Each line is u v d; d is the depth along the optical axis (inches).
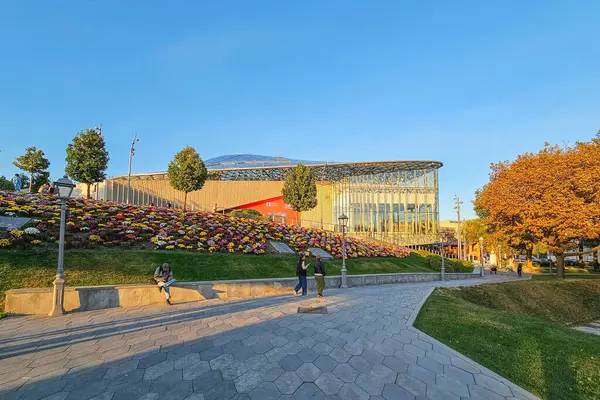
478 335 279.4
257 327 289.4
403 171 1932.8
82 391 167.5
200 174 922.7
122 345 239.5
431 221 1892.2
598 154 890.1
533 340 268.7
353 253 924.6
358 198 1891.0
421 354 226.7
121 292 380.8
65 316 327.6
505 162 1169.4
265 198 1843.0
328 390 171.2
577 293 885.2
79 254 451.8
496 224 1142.3
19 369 195.0
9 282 358.6
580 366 218.1
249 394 166.1
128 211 712.4
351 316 336.2
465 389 175.3
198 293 429.4
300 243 842.8
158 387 172.7
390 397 164.7
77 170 832.3
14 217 527.2
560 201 858.8
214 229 719.7
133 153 1348.4
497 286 796.0
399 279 810.8
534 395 173.0
